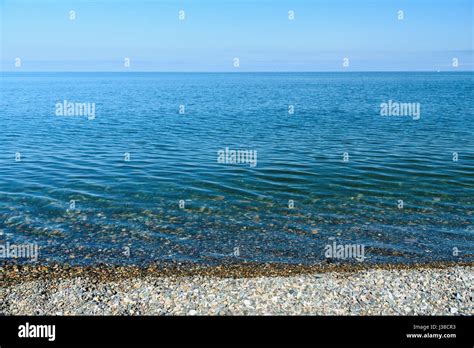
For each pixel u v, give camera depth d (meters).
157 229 17.92
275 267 14.69
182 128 46.19
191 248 16.17
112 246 16.25
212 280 13.30
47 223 18.39
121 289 12.63
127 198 21.73
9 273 14.01
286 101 84.94
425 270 14.18
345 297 12.09
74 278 13.60
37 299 12.00
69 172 26.75
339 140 38.03
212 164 28.78
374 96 98.75
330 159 30.14
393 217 19.25
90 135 41.41
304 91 124.12
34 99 89.69
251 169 27.38
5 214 19.38
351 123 49.81
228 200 21.53
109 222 18.59
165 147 34.97
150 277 13.71
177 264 14.85
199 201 21.36
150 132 43.38
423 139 38.25
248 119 54.19
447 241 16.81
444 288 12.72
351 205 20.78
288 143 36.66
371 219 19.05
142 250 15.95
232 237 17.17
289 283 12.96
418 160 29.69
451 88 135.12
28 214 19.41
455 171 26.69
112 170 27.27
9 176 25.70
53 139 39.00
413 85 162.62
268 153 32.34
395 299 12.00
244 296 12.09
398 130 44.03
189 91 125.69
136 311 11.30
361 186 23.77
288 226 18.28
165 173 26.52
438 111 62.66
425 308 11.52
